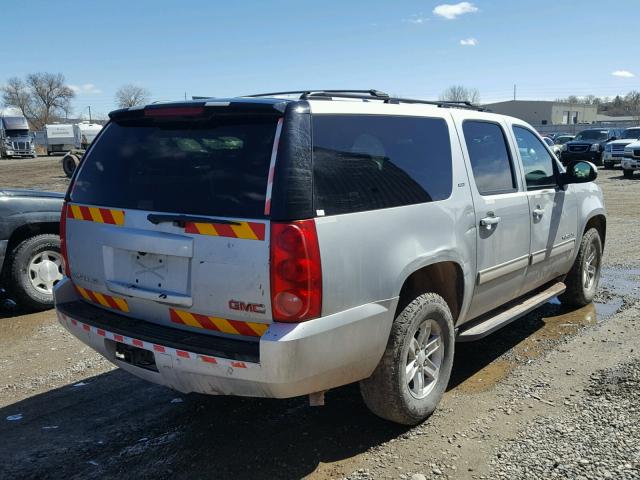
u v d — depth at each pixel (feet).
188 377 10.34
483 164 14.51
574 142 100.99
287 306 9.56
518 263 15.52
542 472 10.59
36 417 13.29
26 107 367.45
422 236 11.91
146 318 11.41
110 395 14.40
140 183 11.43
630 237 33.96
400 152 12.03
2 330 19.34
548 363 15.58
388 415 11.85
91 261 12.03
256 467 11.09
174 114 11.20
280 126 10.09
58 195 22.12
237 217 9.93
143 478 10.84
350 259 10.28
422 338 12.28
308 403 13.66
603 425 12.14
